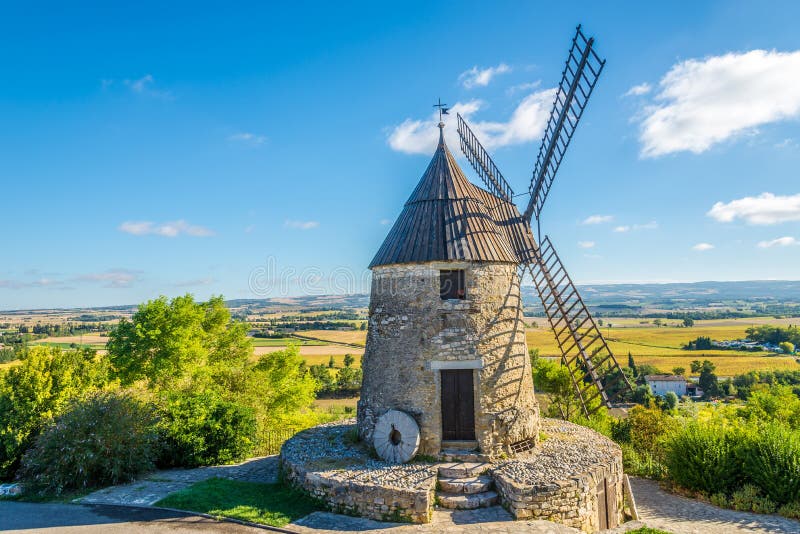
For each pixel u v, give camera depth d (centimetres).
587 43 2219
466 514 1513
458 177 2159
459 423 1853
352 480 1579
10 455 2167
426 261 1894
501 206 2488
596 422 2761
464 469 1680
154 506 1645
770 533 1592
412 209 2083
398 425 1802
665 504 1914
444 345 1848
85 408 2011
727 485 1936
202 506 1617
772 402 3200
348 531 1421
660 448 2473
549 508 1499
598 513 1636
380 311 1997
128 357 2878
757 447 1914
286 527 1455
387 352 1933
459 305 1878
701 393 6950
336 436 2153
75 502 1733
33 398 2333
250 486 1831
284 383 3516
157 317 2905
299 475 1703
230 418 2330
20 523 1553
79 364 2653
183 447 2212
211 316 3375
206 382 3153
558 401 3522
